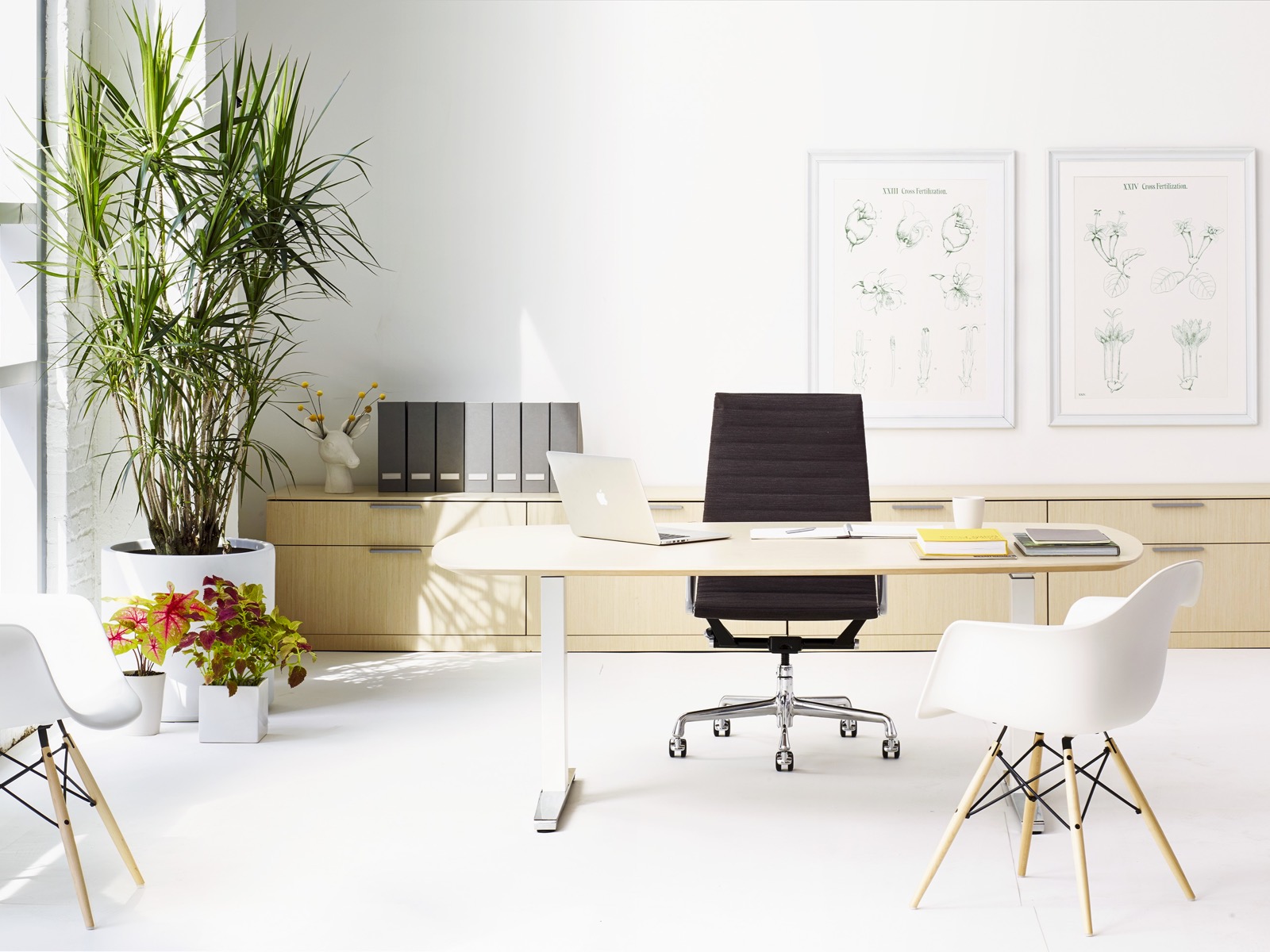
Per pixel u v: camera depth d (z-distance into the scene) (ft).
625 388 17.81
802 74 17.44
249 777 11.47
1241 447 17.79
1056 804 10.68
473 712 13.62
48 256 13.33
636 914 8.58
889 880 9.14
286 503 16.40
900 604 16.40
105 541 14.53
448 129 17.51
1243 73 17.42
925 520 16.28
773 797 10.89
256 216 12.96
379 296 17.70
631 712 13.64
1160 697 14.08
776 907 8.68
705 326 17.72
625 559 9.91
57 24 13.26
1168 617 8.20
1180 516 16.24
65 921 8.46
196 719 13.33
